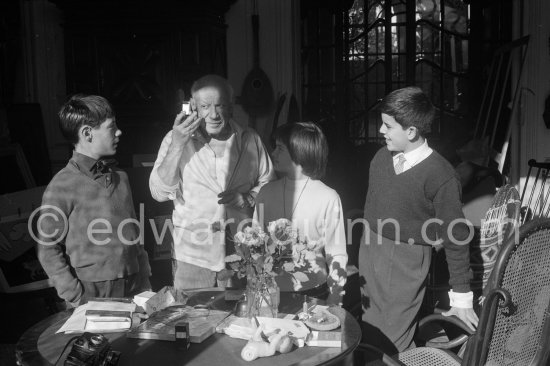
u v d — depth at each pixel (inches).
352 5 287.9
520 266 98.0
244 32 266.4
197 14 241.0
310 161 128.5
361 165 290.0
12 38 253.4
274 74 268.4
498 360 102.1
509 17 280.1
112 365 91.3
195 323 105.1
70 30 246.5
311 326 105.4
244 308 109.8
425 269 134.2
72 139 126.8
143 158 239.5
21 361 95.2
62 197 123.5
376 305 137.9
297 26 277.6
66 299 123.2
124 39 245.8
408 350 124.9
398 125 128.4
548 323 106.1
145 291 128.3
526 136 271.7
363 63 290.0
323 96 293.4
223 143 147.5
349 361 99.0
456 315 129.2
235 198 144.0
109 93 248.4
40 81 262.7
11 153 227.5
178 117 131.4
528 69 268.5
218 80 141.2
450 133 288.7
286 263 106.2
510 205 151.4
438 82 287.6
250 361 93.4
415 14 285.6
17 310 208.2
